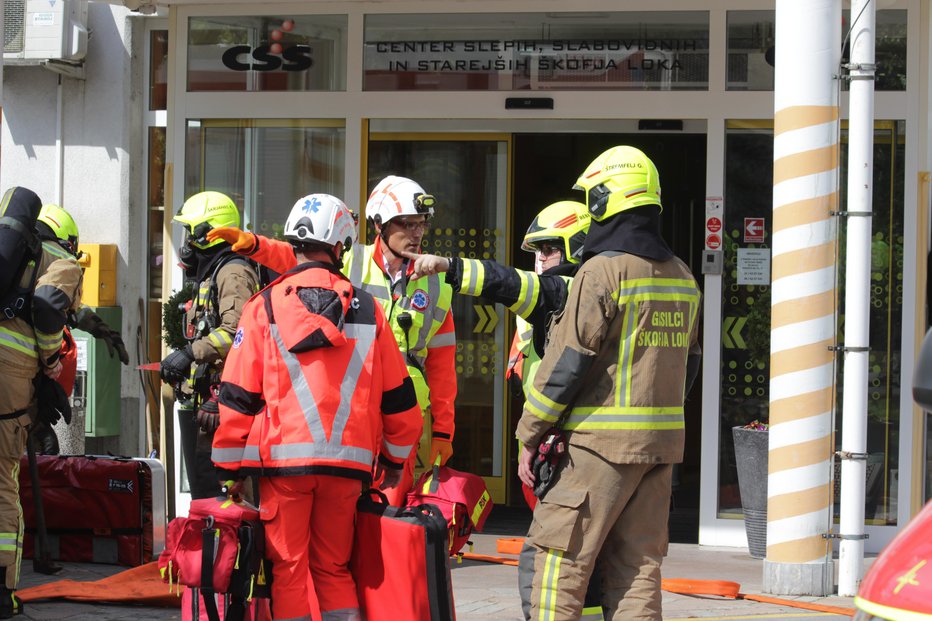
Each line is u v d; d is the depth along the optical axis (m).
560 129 10.62
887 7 9.62
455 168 11.23
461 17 10.29
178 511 10.43
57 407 7.15
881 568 2.86
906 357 9.65
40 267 7.17
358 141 10.43
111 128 11.98
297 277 5.49
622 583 5.65
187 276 7.82
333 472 5.29
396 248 6.96
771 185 9.86
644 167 5.68
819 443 7.98
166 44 12.04
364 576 5.46
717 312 9.88
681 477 12.87
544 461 5.59
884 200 9.70
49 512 8.48
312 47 10.50
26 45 11.62
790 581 7.99
